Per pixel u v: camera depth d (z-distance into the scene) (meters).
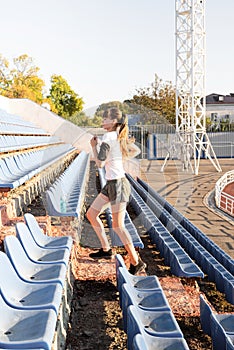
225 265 7.77
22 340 2.69
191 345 4.22
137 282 4.79
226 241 10.55
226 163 34.81
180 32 27.67
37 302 3.26
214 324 4.01
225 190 22.86
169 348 3.25
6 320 2.94
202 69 27.94
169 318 3.76
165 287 5.54
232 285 5.89
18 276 3.61
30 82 46.62
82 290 5.22
